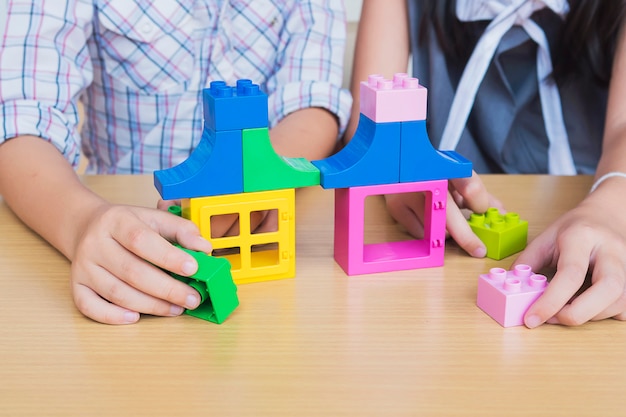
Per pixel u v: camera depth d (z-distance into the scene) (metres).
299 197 0.83
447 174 0.66
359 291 0.63
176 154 1.10
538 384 0.49
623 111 0.87
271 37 1.10
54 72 0.88
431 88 1.14
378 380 0.49
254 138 0.61
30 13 0.89
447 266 0.68
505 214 0.74
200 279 0.56
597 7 1.03
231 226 0.69
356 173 0.63
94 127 1.14
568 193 0.85
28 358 0.52
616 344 0.54
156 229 0.61
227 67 1.08
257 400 0.47
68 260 0.68
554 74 1.10
